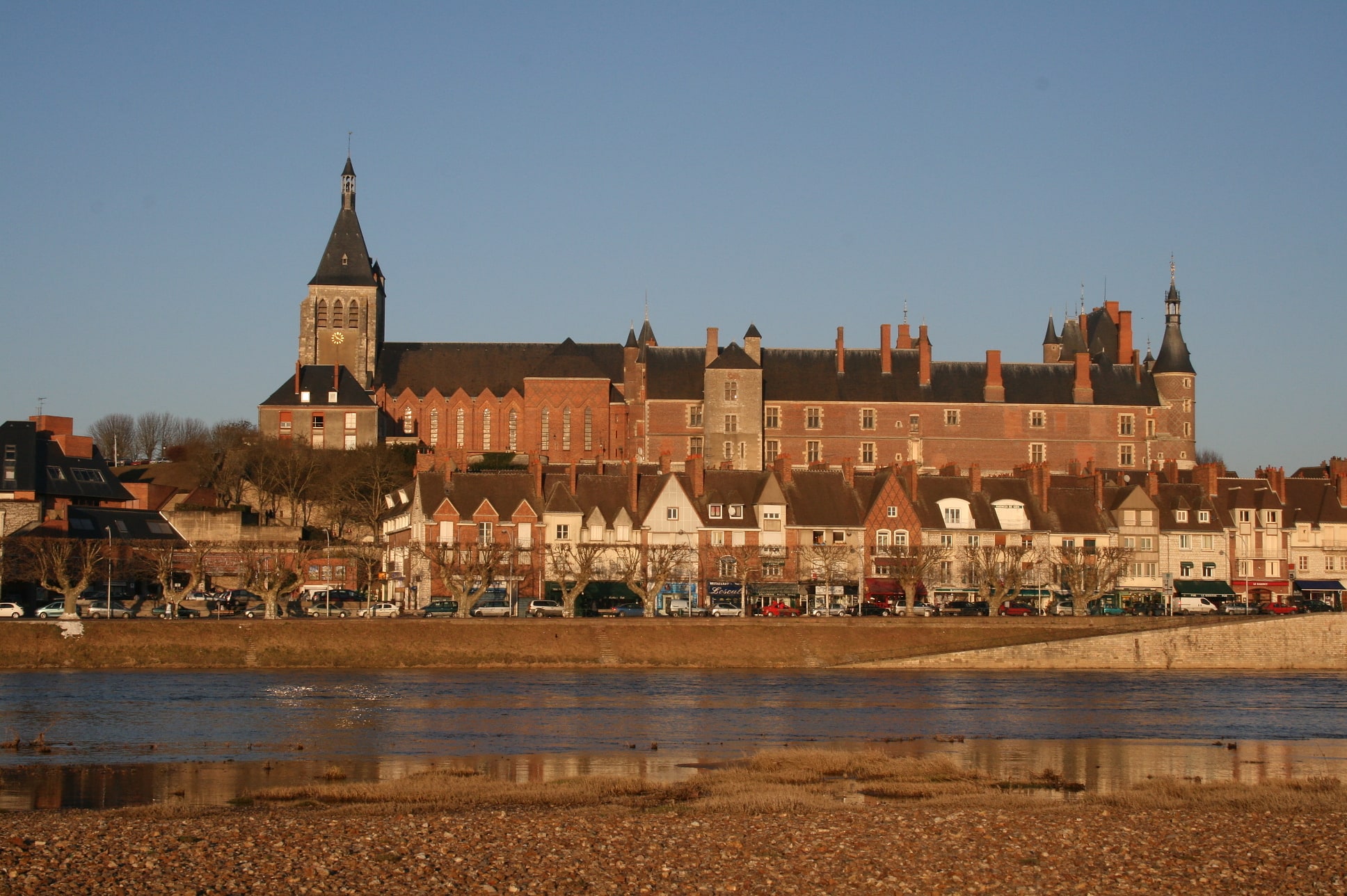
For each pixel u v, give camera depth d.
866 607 158.25
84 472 174.75
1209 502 177.88
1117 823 57.59
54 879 47.28
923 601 161.62
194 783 68.75
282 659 121.50
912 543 162.75
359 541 191.12
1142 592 171.12
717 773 70.69
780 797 62.97
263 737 83.50
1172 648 129.12
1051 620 132.75
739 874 49.41
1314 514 183.38
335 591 162.50
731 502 161.88
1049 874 49.69
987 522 167.75
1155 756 80.12
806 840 54.09
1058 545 169.25
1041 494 172.12
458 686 109.56
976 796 64.75
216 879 47.75
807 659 126.94
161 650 120.50
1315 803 62.22
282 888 46.94
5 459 158.75
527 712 94.88
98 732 85.12
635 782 67.19
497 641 125.00
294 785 68.12
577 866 50.03
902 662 127.06
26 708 94.56
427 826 56.03
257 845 52.41
